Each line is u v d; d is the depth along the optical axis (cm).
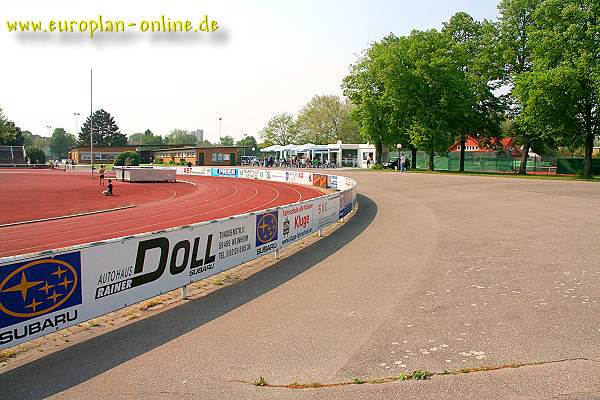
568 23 3934
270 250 1125
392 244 1267
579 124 4038
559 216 1587
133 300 705
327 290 840
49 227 1800
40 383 495
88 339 626
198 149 8100
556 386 452
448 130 5038
